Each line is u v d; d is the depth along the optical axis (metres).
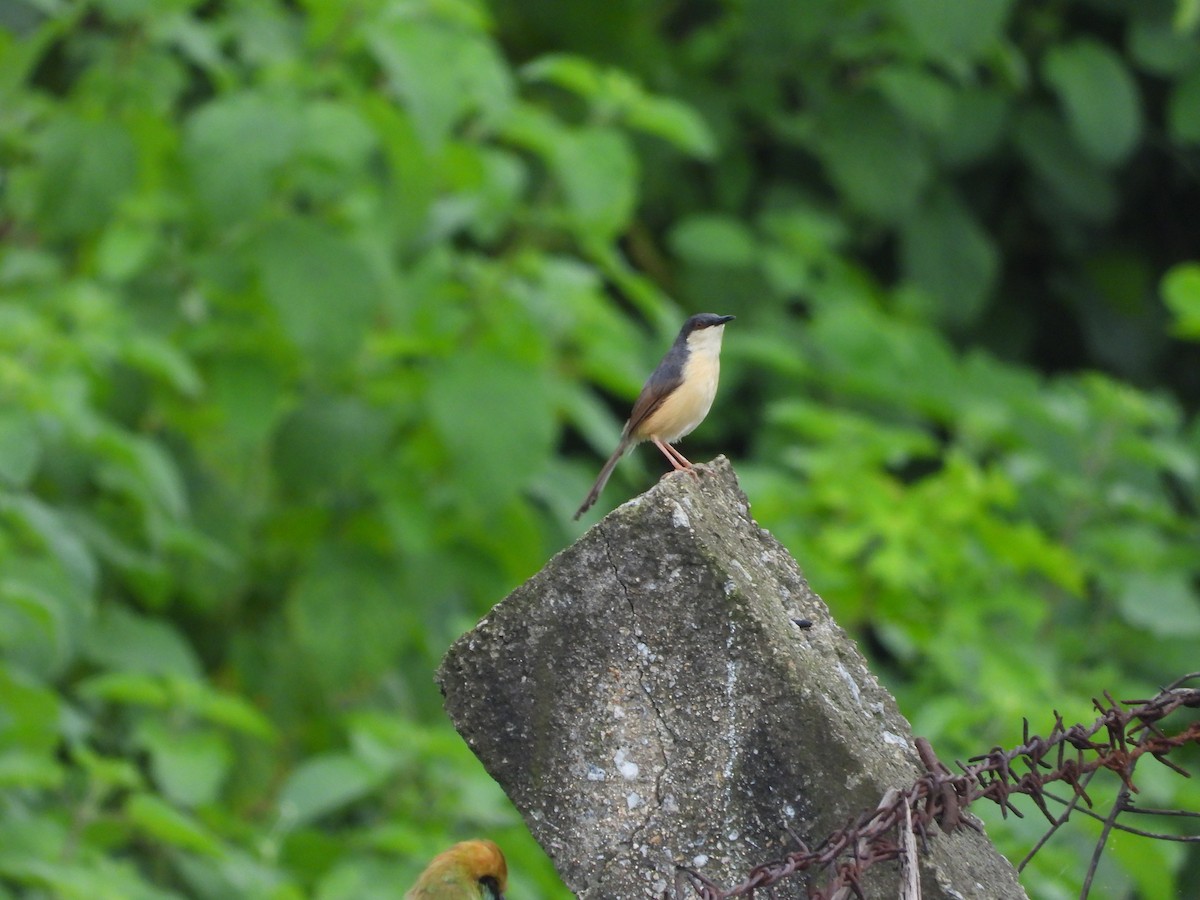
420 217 11.63
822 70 16.59
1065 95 16.08
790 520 12.70
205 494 12.53
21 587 9.01
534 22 16.62
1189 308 13.94
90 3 12.35
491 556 12.34
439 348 12.05
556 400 12.33
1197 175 18.20
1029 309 18.61
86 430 10.47
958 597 12.09
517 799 4.67
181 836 9.39
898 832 4.31
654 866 4.52
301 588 11.97
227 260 11.49
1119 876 8.86
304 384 12.62
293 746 12.33
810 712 4.45
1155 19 16.89
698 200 17.20
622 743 4.60
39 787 9.88
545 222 13.15
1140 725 5.29
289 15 14.82
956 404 14.41
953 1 13.99
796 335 16.03
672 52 17.31
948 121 16.80
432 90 10.81
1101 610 13.32
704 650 4.56
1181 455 13.76
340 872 9.63
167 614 12.72
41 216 11.37
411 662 12.78
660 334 15.57
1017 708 10.22
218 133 10.86
